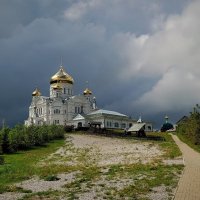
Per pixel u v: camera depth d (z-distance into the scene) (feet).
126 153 192.24
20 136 247.91
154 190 85.87
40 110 568.00
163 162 141.59
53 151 230.48
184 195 79.25
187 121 285.23
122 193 82.79
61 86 577.43
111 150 215.10
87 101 581.94
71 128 407.23
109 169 126.00
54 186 96.63
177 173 111.14
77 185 95.61
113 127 520.01
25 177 116.37
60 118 549.54
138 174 111.14
